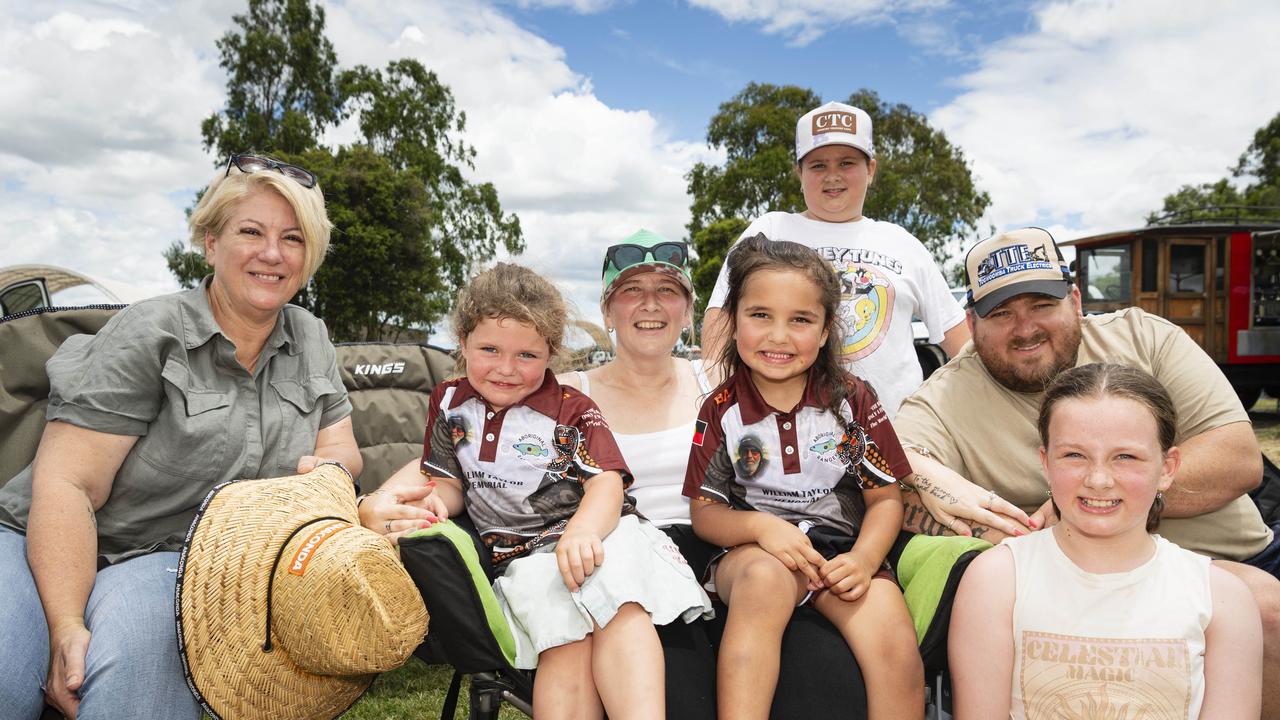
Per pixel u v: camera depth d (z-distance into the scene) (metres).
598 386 2.50
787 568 1.89
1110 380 1.73
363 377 3.37
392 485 2.20
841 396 2.16
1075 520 1.71
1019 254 2.19
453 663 1.78
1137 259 12.20
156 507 2.06
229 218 2.08
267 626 1.57
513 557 2.09
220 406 2.08
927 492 2.11
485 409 2.22
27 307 4.88
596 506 2.00
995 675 1.73
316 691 1.66
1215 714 1.63
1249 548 2.18
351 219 22.36
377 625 1.52
